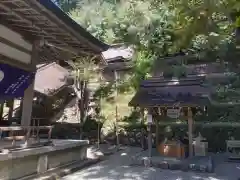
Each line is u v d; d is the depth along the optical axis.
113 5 12.92
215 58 12.11
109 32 13.51
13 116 14.25
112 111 15.34
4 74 6.02
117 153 10.96
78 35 6.38
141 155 8.92
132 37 10.86
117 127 13.97
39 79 17.72
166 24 8.80
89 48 7.52
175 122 12.98
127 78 15.70
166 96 8.44
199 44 11.02
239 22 3.89
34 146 5.93
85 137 14.60
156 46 10.68
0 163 4.68
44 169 6.08
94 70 15.34
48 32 6.42
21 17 5.40
